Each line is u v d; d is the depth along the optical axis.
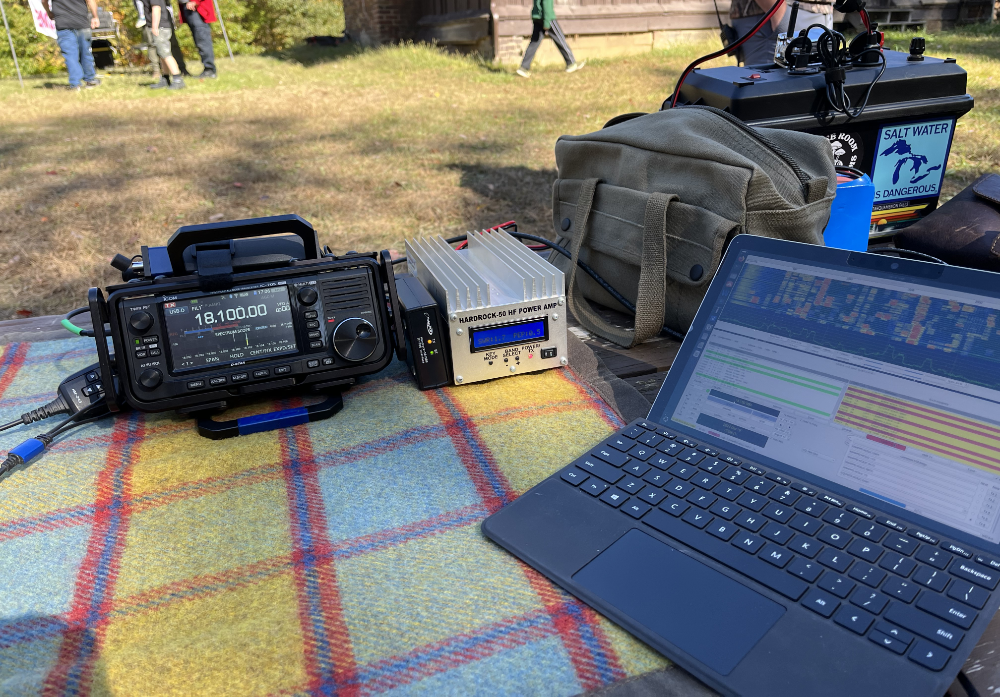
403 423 1.20
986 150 4.22
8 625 0.81
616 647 0.74
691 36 10.26
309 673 0.72
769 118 1.96
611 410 1.23
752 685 0.67
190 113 7.08
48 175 4.85
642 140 1.50
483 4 9.59
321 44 13.32
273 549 0.91
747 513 0.87
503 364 1.33
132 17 13.96
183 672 0.73
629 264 1.52
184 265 1.17
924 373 0.90
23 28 13.97
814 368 0.99
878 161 2.12
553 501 0.94
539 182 4.35
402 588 0.83
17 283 3.21
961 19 10.34
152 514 0.98
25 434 1.21
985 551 0.76
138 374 1.11
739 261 1.15
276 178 4.62
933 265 0.96
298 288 1.17
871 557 0.78
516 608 0.80
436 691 0.70
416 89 7.92
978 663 0.71
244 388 1.16
